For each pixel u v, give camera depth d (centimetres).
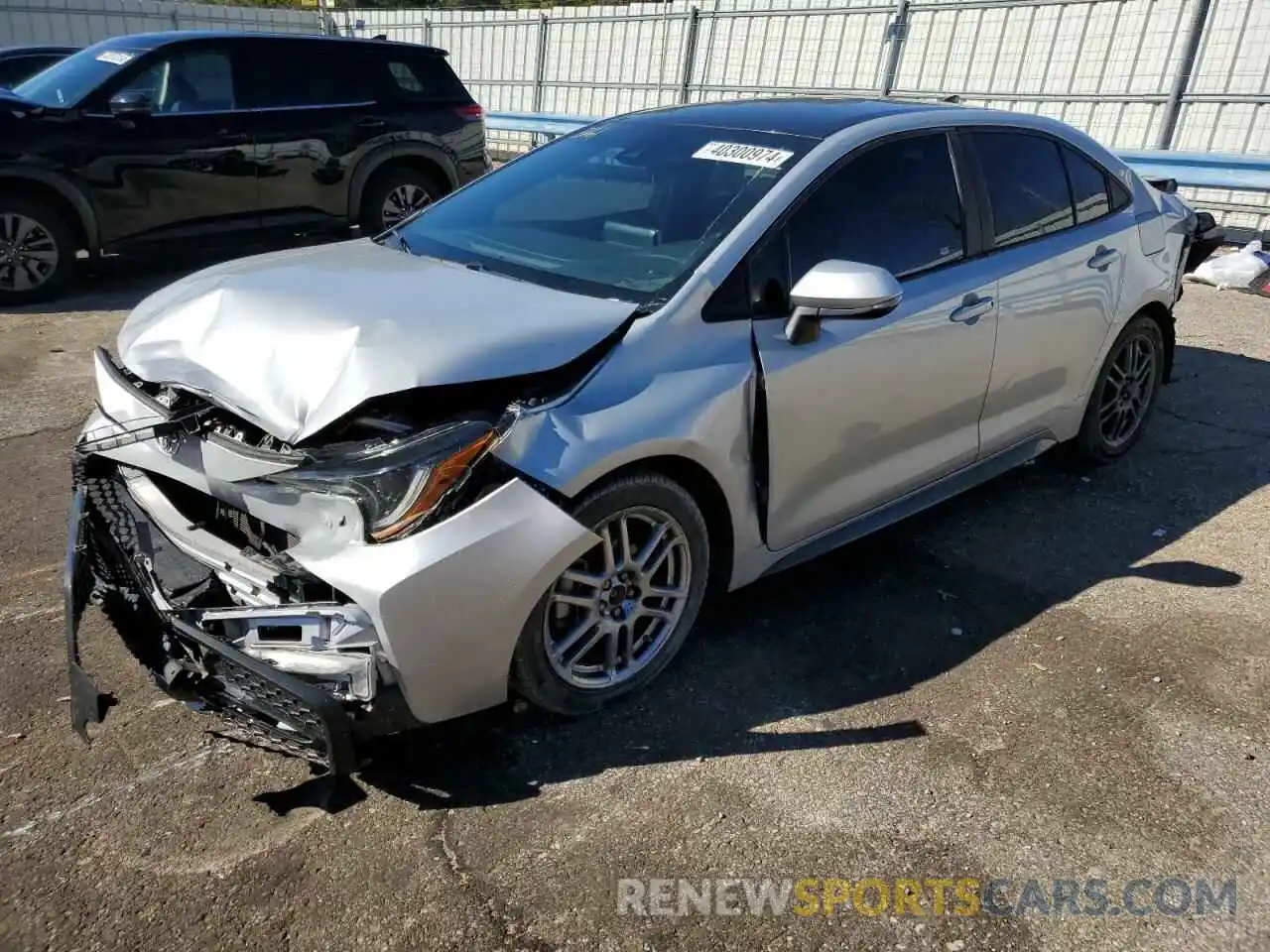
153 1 1609
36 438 482
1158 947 222
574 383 265
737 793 265
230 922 221
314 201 843
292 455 241
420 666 240
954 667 324
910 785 270
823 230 326
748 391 296
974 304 367
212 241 802
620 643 296
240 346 265
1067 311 413
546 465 250
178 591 258
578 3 2433
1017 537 416
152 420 276
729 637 337
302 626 240
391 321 260
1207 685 315
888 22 1130
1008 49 1071
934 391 360
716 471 291
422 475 234
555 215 353
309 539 240
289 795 260
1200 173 866
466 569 238
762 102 399
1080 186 434
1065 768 278
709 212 321
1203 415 556
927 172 364
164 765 269
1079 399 445
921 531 421
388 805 257
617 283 305
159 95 761
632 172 358
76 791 258
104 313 724
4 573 359
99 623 331
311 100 831
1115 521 433
